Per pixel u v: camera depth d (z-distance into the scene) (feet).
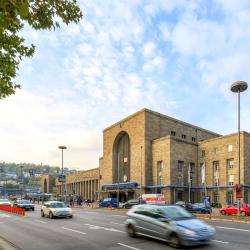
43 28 25.93
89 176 355.36
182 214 47.80
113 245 46.78
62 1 25.38
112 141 280.51
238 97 112.98
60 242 50.98
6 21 22.09
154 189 239.09
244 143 221.05
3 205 153.17
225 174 229.25
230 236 54.03
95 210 157.58
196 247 43.68
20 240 54.13
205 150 248.93
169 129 263.29
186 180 241.35
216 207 219.61
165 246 45.01
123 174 270.26
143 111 248.52
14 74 33.14
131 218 54.44
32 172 485.56
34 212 134.21
